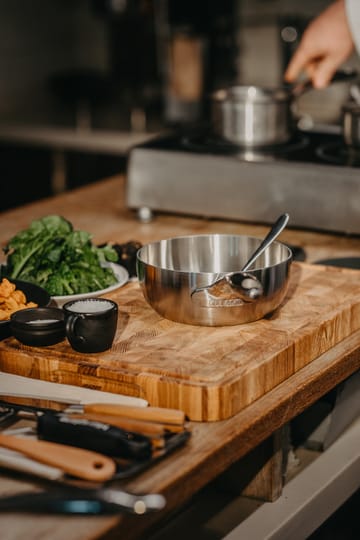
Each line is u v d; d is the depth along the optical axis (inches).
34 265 73.3
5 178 180.1
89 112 191.0
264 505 65.6
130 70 188.2
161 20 182.4
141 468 48.8
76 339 58.9
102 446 50.1
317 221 90.8
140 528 47.6
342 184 88.7
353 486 71.5
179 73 167.3
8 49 195.0
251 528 62.9
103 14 184.2
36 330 60.2
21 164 177.6
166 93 173.9
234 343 60.8
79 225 96.6
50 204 105.8
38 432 51.6
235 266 69.9
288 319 64.9
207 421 55.2
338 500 69.9
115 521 46.1
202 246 69.7
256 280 61.1
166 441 51.4
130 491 47.7
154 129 173.8
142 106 185.0
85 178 172.1
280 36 169.2
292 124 99.7
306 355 62.9
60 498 46.2
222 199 94.7
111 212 102.3
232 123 97.4
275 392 59.1
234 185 93.7
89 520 46.2
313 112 162.1
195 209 96.3
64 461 48.4
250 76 185.2
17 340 62.2
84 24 207.6
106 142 167.6
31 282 70.9
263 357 58.9
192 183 95.6
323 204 90.0
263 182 92.2
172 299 62.8
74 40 208.4
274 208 92.4
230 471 66.9
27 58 199.6
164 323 64.2
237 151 97.3
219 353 59.2
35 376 60.1
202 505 67.0
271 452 64.8
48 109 204.1
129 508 45.4
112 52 190.7
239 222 97.0
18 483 49.3
